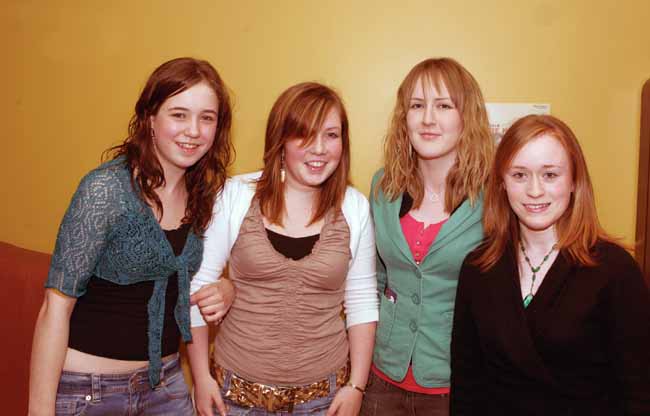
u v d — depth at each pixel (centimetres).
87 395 129
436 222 159
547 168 122
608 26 183
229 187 152
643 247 183
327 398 151
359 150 196
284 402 146
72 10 204
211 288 146
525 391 126
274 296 146
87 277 122
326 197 153
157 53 201
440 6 187
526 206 125
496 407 131
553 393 123
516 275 130
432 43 189
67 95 209
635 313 115
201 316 152
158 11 199
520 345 123
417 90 154
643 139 182
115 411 132
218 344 154
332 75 193
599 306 118
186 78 128
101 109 207
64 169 213
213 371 155
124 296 131
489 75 188
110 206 121
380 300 170
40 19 206
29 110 212
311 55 193
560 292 122
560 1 183
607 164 189
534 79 187
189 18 197
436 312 154
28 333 184
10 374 184
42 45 207
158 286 134
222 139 145
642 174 183
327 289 150
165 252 130
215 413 155
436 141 152
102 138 209
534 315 124
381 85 192
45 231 218
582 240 123
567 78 186
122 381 132
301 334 146
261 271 144
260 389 146
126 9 200
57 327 121
